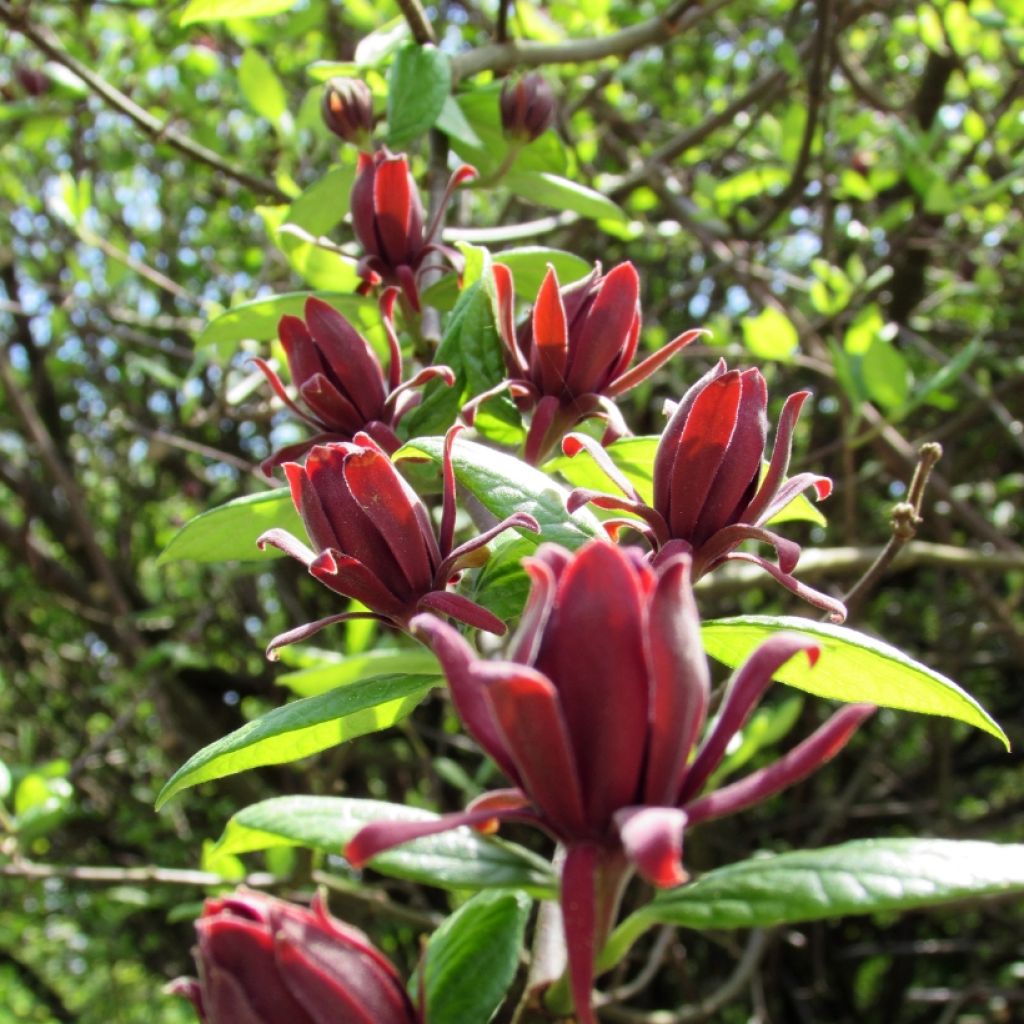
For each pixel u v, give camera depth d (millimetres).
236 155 4777
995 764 5984
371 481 980
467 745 4473
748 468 993
